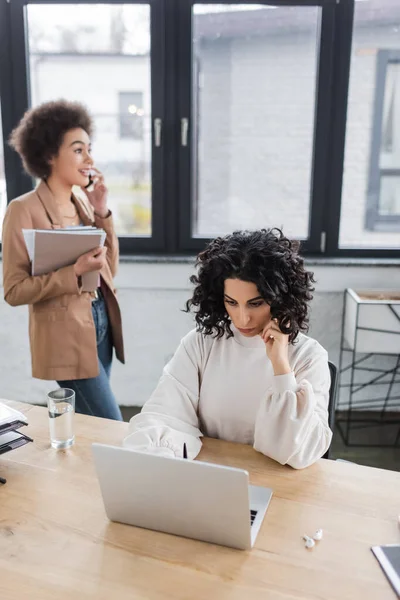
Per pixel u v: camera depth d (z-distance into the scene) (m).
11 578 0.92
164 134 2.88
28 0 2.75
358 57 2.80
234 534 0.96
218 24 2.78
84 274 1.87
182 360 1.42
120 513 1.04
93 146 2.93
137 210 3.00
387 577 0.92
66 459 1.29
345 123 2.85
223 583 0.90
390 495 1.15
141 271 2.92
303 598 0.87
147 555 0.97
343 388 3.07
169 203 2.97
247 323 1.26
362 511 1.09
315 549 0.98
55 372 1.95
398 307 2.62
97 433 1.41
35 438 1.38
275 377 1.25
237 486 0.91
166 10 2.75
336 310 2.96
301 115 2.88
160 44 2.77
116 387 3.12
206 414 1.40
